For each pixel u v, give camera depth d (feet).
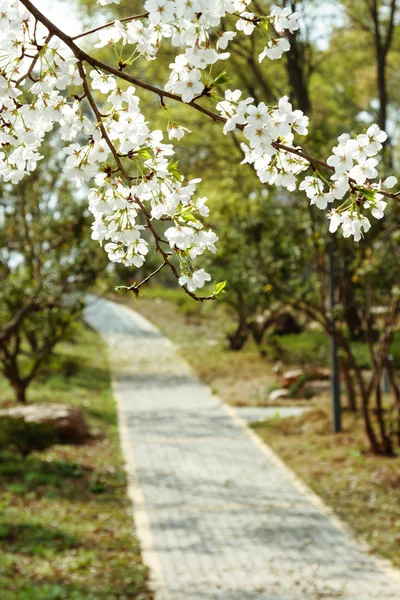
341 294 51.85
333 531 37.04
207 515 40.09
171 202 8.29
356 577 31.04
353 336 87.45
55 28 7.82
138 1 57.57
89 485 45.91
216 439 59.67
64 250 57.77
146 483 47.06
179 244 8.37
